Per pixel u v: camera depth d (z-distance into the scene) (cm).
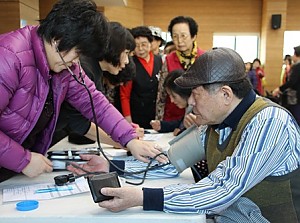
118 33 188
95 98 144
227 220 107
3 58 105
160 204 93
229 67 106
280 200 105
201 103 109
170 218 91
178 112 272
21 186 116
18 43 110
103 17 112
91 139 176
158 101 282
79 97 142
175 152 129
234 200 95
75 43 107
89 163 133
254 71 810
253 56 1043
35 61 113
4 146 107
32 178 125
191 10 1012
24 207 95
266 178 104
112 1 393
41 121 124
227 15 1020
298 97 378
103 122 143
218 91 106
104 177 98
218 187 96
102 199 93
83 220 91
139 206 96
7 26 293
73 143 189
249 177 96
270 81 991
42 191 110
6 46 107
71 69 132
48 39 109
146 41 298
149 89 303
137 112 305
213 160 118
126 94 298
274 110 104
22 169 111
